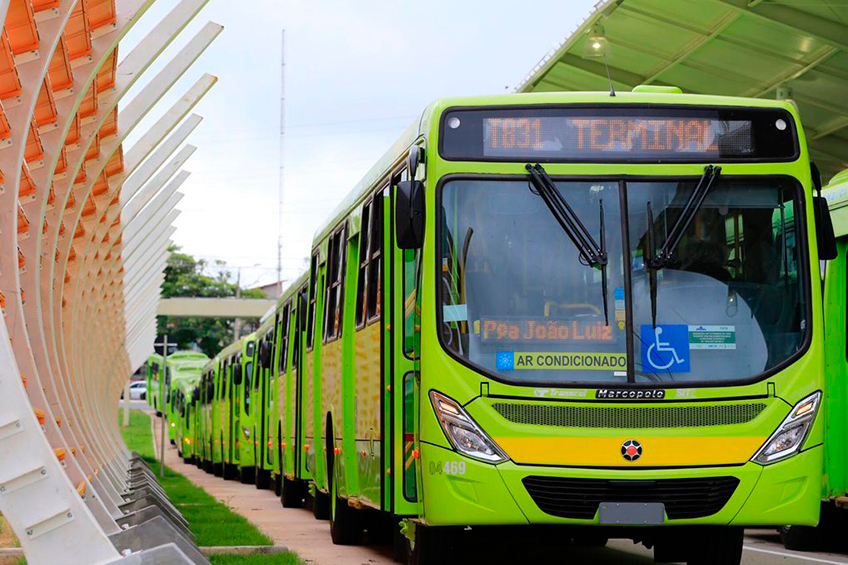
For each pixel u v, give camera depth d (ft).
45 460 22.12
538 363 31.27
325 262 55.72
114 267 71.82
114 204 57.82
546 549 46.85
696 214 32.48
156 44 41.39
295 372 70.95
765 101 33.58
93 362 73.72
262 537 47.98
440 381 31.24
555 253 32.04
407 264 34.96
